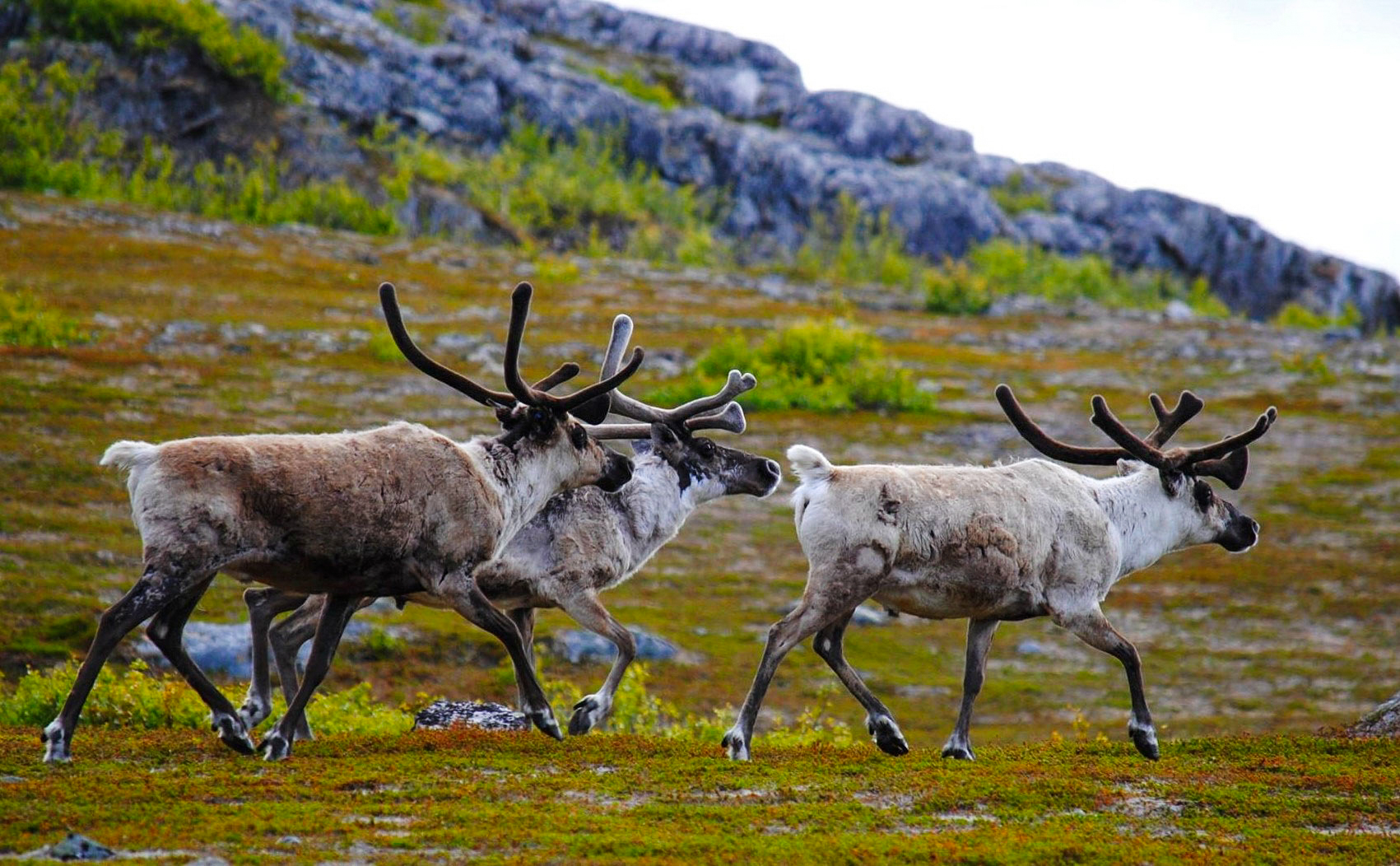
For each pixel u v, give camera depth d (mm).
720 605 91562
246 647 67250
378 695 66625
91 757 30969
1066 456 39219
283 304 171375
